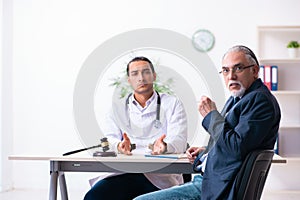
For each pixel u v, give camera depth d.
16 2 5.38
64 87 5.33
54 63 5.34
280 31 5.16
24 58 5.37
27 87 5.38
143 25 5.25
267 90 2.24
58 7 5.34
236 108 2.17
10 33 5.35
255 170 2.06
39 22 5.36
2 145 5.24
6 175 5.30
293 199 4.66
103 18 5.30
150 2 5.25
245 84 2.26
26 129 5.38
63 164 2.56
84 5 5.31
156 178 2.73
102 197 2.76
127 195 2.81
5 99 5.30
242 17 5.17
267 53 5.17
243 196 2.04
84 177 5.24
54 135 5.34
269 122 2.08
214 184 2.11
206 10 5.20
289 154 5.08
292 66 5.14
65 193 3.02
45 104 5.35
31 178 5.39
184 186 2.42
